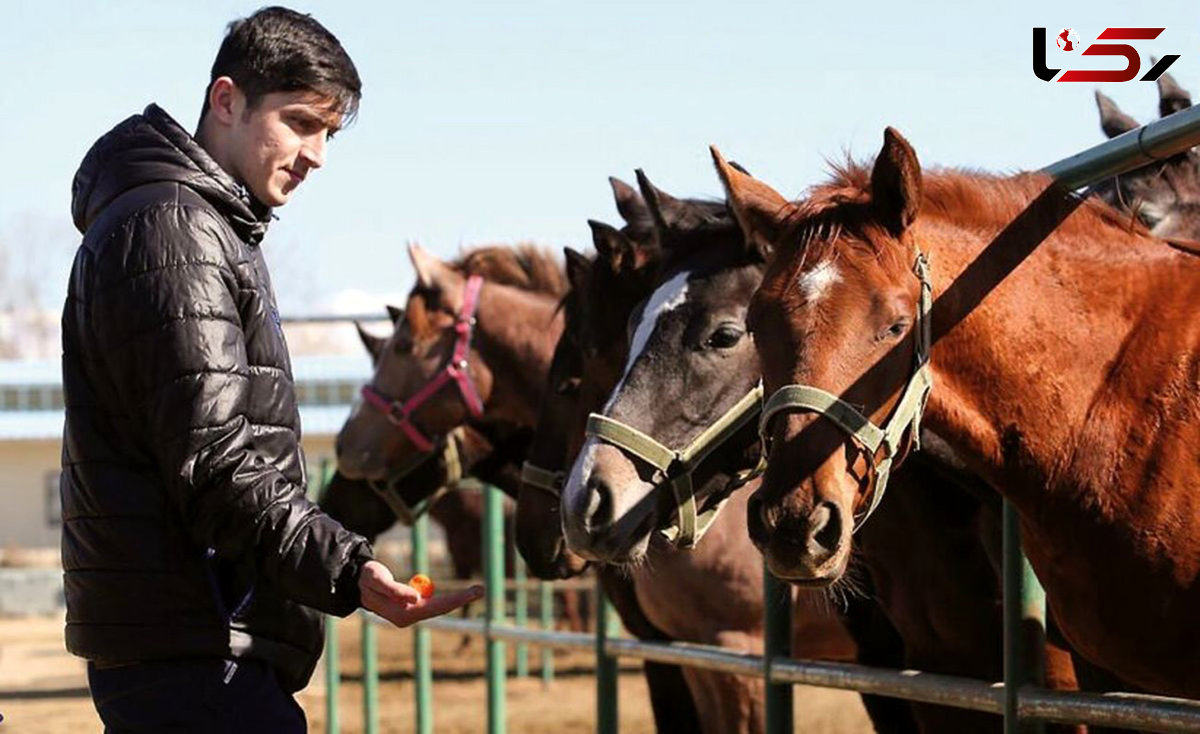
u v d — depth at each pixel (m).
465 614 21.91
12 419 48.78
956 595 5.50
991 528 5.31
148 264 3.94
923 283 4.18
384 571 3.92
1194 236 5.86
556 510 7.47
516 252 9.66
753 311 4.26
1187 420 4.18
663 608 7.60
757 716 7.16
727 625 7.35
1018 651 4.72
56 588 34.59
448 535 20.30
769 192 4.62
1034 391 4.25
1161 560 4.13
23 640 27.66
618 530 5.62
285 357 4.25
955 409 4.27
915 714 5.77
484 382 9.48
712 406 5.76
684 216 6.11
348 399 45.31
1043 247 4.34
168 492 4.01
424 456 9.53
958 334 4.25
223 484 3.88
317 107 4.22
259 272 4.22
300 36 4.21
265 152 4.20
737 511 7.32
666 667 8.24
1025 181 4.44
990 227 4.33
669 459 5.70
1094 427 4.23
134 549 3.99
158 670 4.03
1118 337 4.29
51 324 83.19
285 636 4.18
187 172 4.07
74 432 4.07
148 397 3.92
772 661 6.14
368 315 14.60
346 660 22.12
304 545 3.90
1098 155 4.68
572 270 7.51
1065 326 4.27
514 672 19.77
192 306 3.93
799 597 7.28
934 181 4.38
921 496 5.49
